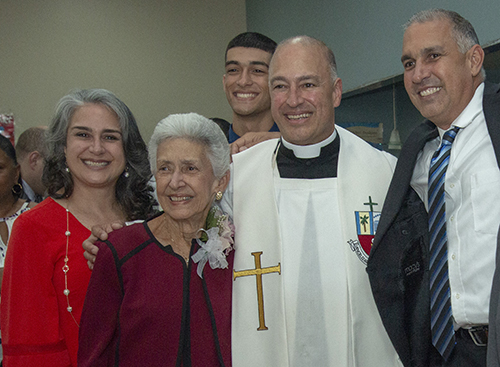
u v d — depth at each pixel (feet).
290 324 5.81
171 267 5.15
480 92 5.84
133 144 6.31
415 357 5.90
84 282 5.81
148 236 5.29
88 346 5.01
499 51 9.25
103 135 5.98
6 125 13.71
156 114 19.63
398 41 11.53
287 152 6.41
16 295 5.57
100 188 6.27
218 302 5.24
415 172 6.41
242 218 6.19
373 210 6.16
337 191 6.23
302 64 5.83
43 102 18.08
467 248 5.50
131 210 6.59
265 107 8.77
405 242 6.03
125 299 4.99
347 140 6.61
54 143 6.07
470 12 9.73
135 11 19.44
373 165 6.48
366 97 13.74
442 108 5.75
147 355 4.93
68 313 5.77
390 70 11.89
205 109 20.29
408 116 12.80
